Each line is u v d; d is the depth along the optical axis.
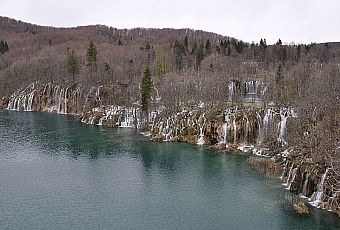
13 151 96.75
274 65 188.38
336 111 85.94
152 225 56.69
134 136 115.81
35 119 148.12
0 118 149.12
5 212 60.28
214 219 58.66
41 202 64.31
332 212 60.34
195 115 110.81
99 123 137.62
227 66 178.38
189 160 89.75
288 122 95.56
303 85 115.56
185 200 65.94
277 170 81.12
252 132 101.94
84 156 92.88
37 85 183.25
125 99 152.50
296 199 65.81
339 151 67.00
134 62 198.00
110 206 63.22
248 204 64.12
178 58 194.25
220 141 103.94
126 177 77.62
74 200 65.38
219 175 78.75
